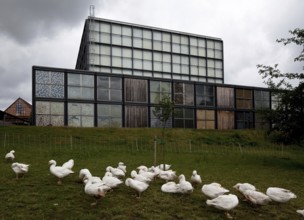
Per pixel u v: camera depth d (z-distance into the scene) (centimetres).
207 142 3744
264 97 5966
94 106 4556
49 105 4284
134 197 1125
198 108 5272
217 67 6981
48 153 2270
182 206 1059
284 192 1072
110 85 4700
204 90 5400
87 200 1063
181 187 1139
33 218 902
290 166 2302
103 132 3653
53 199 1063
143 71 6112
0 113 6125
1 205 993
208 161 2317
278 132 2928
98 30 5756
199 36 6844
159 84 5056
